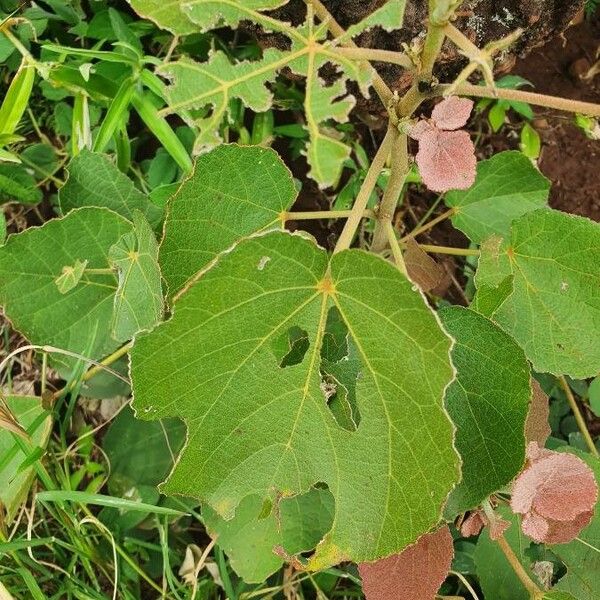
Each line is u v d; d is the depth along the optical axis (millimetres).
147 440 515
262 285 315
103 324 482
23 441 465
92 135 538
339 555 369
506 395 374
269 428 357
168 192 504
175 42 506
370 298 311
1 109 508
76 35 556
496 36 472
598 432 567
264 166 385
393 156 382
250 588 509
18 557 485
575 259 410
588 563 457
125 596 499
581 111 330
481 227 493
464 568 508
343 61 317
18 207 560
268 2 321
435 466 335
